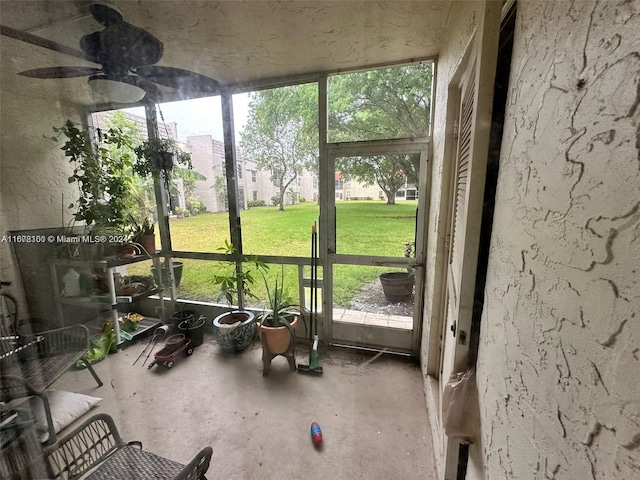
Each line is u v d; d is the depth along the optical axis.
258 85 2.29
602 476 0.33
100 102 1.80
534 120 0.52
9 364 1.19
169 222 2.76
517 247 0.58
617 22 0.32
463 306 0.88
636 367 0.29
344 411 1.77
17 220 1.53
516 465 0.55
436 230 1.78
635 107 0.29
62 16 1.22
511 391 0.58
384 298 2.34
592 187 0.35
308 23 1.54
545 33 0.49
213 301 2.82
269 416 1.74
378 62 1.99
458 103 1.52
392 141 2.10
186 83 1.98
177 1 1.36
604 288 0.33
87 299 1.92
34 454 1.00
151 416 1.74
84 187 1.97
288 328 2.15
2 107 1.48
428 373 1.89
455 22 1.34
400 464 1.43
